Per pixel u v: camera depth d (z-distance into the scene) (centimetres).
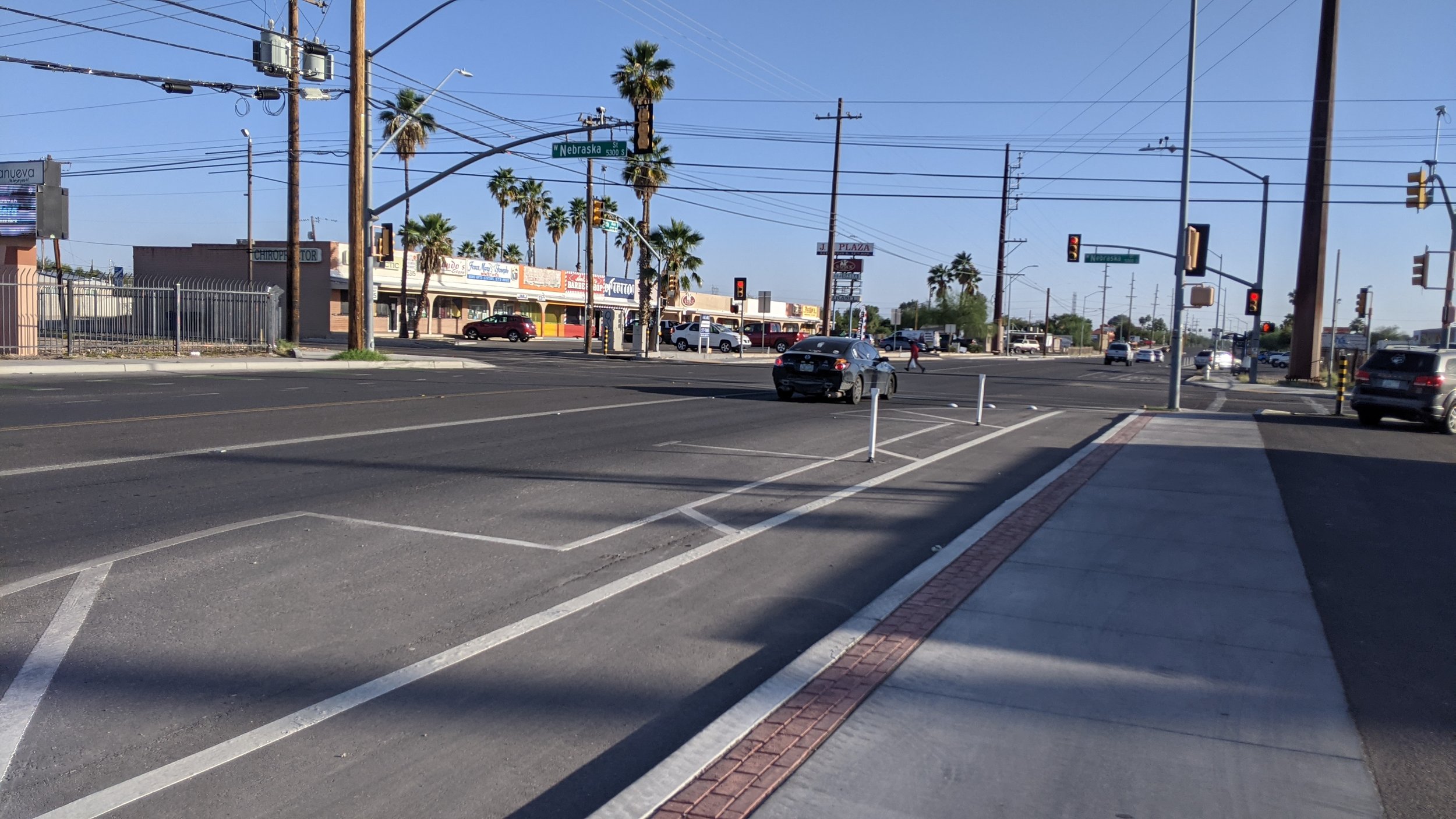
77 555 696
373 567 700
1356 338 4269
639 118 2162
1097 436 1761
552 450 1277
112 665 506
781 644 575
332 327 5706
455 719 460
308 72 2748
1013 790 394
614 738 446
